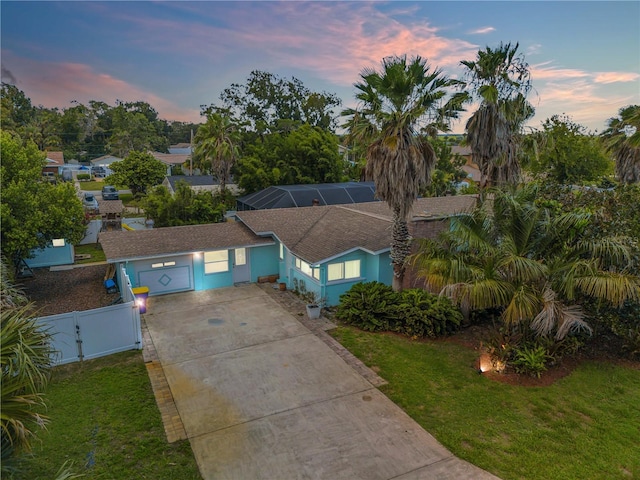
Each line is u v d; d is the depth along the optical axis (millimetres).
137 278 15836
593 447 7277
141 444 7305
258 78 51594
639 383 9508
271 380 9758
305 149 34406
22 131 67750
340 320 13656
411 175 12609
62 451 7000
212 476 6574
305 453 7164
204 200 26922
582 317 9828
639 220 11391
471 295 9117
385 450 7250
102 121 96812
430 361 10648
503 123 13773
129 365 10445
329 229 17344
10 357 4586
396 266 13766
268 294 16516
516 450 7211
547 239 10117
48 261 20578
